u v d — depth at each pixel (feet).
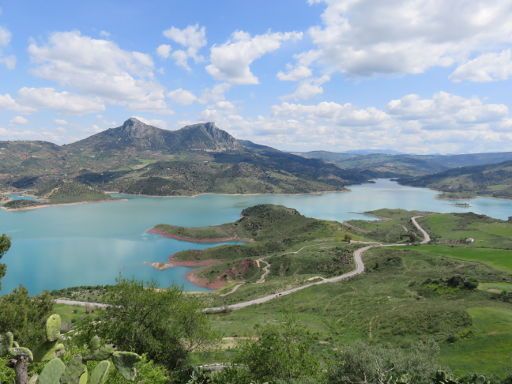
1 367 34.22
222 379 91.97
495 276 333.62
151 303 116.06
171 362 120.06
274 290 386.93
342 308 280.72
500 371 130.21
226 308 328.08
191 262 556.10
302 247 595.47
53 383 17.76
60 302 337.93
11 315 80.53
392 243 632.38
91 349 20.51
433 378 78.02
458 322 191.31
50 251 570.05
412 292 300.81
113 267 506.89
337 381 86.07
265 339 94.89
